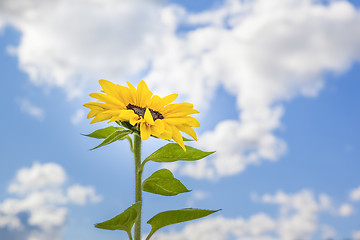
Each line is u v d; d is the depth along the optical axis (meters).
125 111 0.69
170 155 0.73
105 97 0.72
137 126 0.71
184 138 0.78
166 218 0.70
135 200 0.72
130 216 0.67
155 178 0.74
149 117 0.70
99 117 0.69
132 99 0.76
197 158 0.73
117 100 0.72
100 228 0.67
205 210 0.70
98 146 0.69
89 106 0.71
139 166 0.73
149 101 0.77
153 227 0.71
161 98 0.78
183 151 0.73
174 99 0.78
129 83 0.77
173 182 0.74
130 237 0.69
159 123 0.71
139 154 0.73
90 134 0.74
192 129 0.74
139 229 0.71
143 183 0.73
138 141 0.73
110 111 0.69
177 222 0.70
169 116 0.75
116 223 0.67
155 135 0.70
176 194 0.74
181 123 0.73
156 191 0.75
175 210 0.70
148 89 0.78
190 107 0.77
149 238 0.71
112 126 0.75
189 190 0.74
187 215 0.70
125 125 0.71
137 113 0.73
